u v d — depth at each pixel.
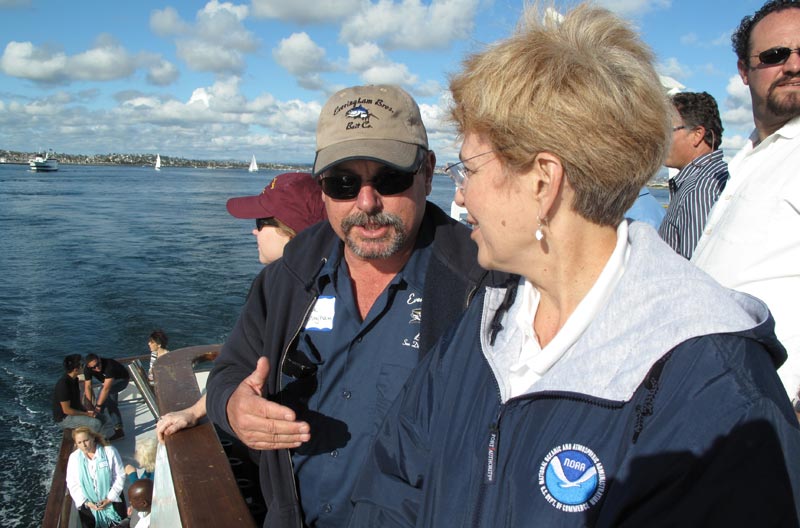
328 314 1.84
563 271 1.04
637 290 0.96
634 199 0.98
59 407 8.79
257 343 1.98
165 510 2.16
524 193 1.01
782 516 0.74
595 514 0.89
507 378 1.12
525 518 0.95
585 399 0.94
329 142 1.72
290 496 1.78
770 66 2.02
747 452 0.77
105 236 41.12
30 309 21.92
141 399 9.42
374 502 1.37
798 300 1.77
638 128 0.92
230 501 1.67
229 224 51.59
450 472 1.13
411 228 1.76
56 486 5.20
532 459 0.97
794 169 1.83
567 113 0.92
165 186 127.69
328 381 1.80
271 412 1.54
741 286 1.88
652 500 0.83
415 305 1.78
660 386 0.88
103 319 20.95
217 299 23.91
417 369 1.43
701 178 2.68
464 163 1.08
